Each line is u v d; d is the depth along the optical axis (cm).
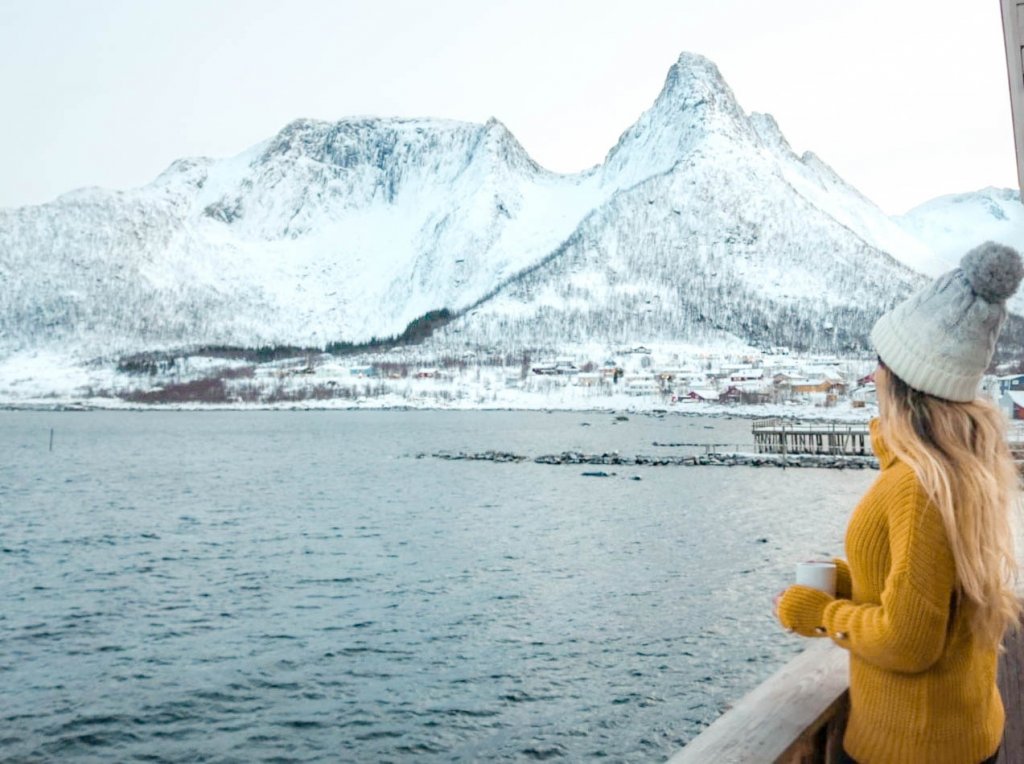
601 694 1403
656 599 2069
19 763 1184
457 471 5975
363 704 1376
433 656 1611
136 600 2109
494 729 1273
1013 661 264
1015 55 366
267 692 1433
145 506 4159
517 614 1923
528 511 3878
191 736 1264
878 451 203
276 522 3562
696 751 197
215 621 1892
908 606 179
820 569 211
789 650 1620
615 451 7600
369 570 2486
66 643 1725
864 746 198
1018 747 264
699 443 8719
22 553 2833
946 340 187
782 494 4478
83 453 7969
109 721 1315
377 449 8250
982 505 181
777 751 193
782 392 17912
